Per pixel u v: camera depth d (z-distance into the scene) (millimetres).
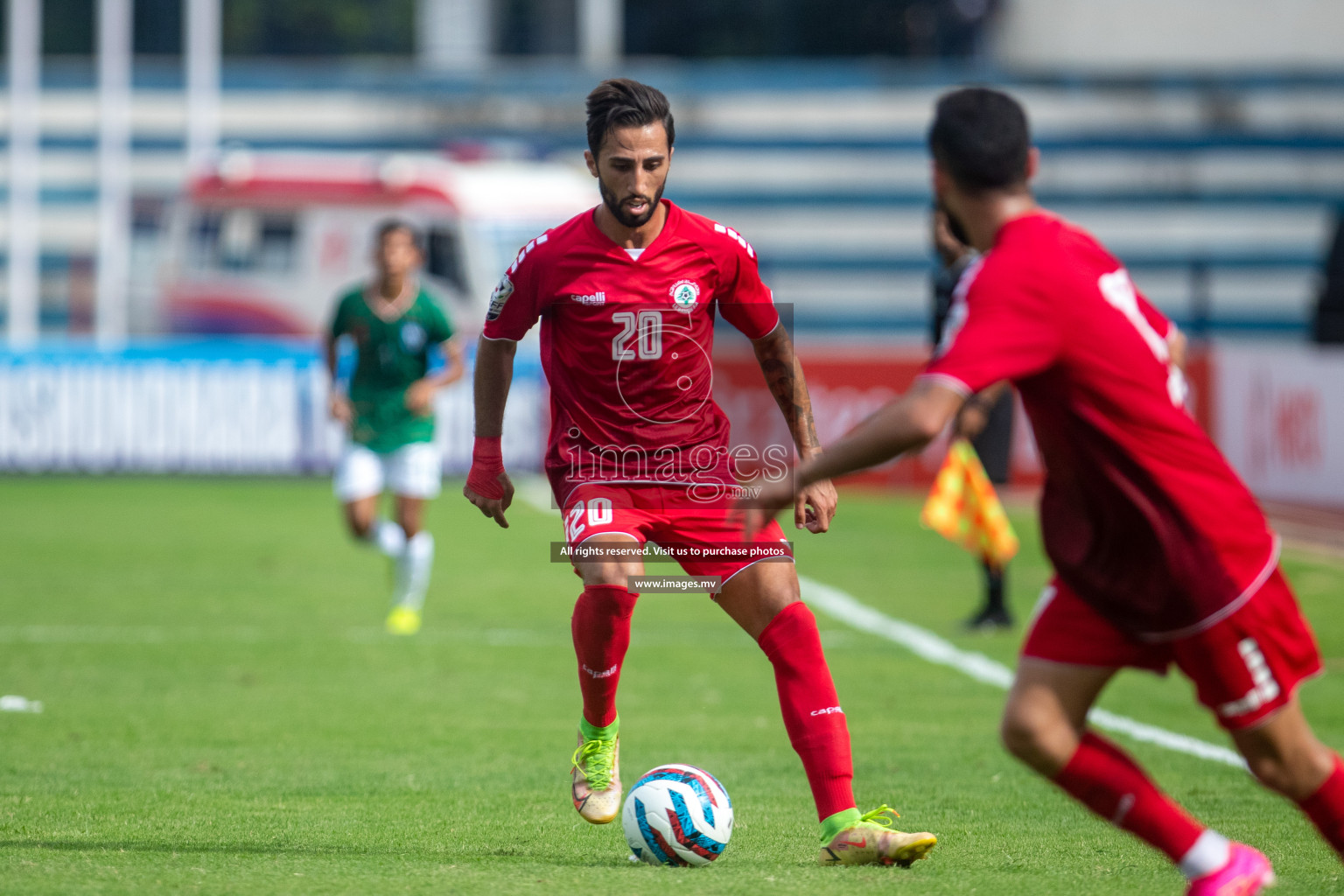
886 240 103688
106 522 50562
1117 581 11805
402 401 33469
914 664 29531
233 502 56375
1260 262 100875
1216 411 60875
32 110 81312
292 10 120625
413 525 33531
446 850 15656
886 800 18516
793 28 119000
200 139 82938
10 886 13352
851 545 48562
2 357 62906
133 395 63062
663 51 119812
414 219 72562
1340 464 53750
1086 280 11680
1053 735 12078
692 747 22219
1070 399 11688
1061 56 108438
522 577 42219
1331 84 100625
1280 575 11844
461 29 110625
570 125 102875
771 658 15414
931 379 11438
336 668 28844
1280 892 13750
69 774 19703
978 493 33094
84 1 117125
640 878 13984
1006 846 15828
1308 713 25219
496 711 24984
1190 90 101562
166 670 28234
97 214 102125
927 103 103312
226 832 16359
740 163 104312
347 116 103562
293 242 73562
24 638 31344
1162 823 11977
